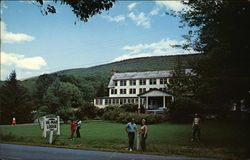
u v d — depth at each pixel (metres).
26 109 48.91
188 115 27.58
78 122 21.00
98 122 39.34
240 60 9.89
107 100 67.12
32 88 108.81
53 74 107.38
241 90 9.41
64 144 17.31
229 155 8.20
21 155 12.17
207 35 12.53
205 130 14.06
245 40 9.81
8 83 48.91
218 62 10.22
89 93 103.31
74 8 6.11
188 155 12.22
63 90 67.31
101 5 6.08
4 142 18.58
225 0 10.34
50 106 65.19
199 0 14.70
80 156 11.90
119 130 26.44
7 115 46.56
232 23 10.03
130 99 63.69
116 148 15.35
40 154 12.55
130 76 69.12
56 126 18.64
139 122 34.31
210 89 9.97
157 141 17.52
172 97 49.19
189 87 17.23
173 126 26.38
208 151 11.70
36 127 32.88
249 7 9.72
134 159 11.11
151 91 52.44
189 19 16.53
